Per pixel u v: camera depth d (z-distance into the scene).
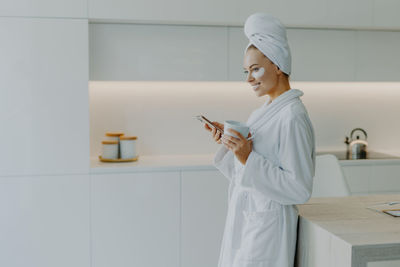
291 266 1.56
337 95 3.55
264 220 1.51
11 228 2.71
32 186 2.71
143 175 2.83
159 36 2.93
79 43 2.71
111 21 2.82
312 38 3.12
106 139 3.10
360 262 1.25
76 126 2.73
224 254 1.68
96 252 2.81
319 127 3.55
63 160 2.73
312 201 1.81
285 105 1.53
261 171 1.47
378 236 1.32
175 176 2.86
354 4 3.01
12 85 2.65
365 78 3.22
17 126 2.67
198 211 2.90
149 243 2.87
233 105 3.42
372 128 3.63
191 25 2.96
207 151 3.42
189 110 3.36
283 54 1.53
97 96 3.24
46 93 2.69
